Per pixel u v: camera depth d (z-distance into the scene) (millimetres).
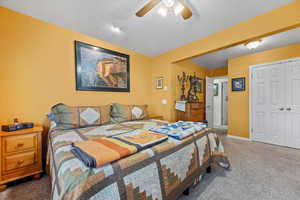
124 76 2859
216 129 4812
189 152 1350
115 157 838
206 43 2334
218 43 2160
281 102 2902
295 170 1852
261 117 3172
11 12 1655
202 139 1640
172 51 2971
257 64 3201
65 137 1377
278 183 1556
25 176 1534
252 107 3301
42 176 1685
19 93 1715
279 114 2932
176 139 1334
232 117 3648
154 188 943
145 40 2502
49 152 1463
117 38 2412
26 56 1761
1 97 1599
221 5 1567
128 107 2553
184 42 2580
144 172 912
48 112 1934
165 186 1032
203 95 4559
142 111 2713
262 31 1714
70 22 1933
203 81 4578
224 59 3752
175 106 3152
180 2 1368
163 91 3209
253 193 1388
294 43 2693
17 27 1695
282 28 1569
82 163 798
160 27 2053
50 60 1952
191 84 3795
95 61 2404
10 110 1653
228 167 1795
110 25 2010
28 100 1779
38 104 1856
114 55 2678
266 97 3094
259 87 3191
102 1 1514
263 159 2211
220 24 1964
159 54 3258
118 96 2766
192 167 1365
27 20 1765
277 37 2420
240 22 1904
